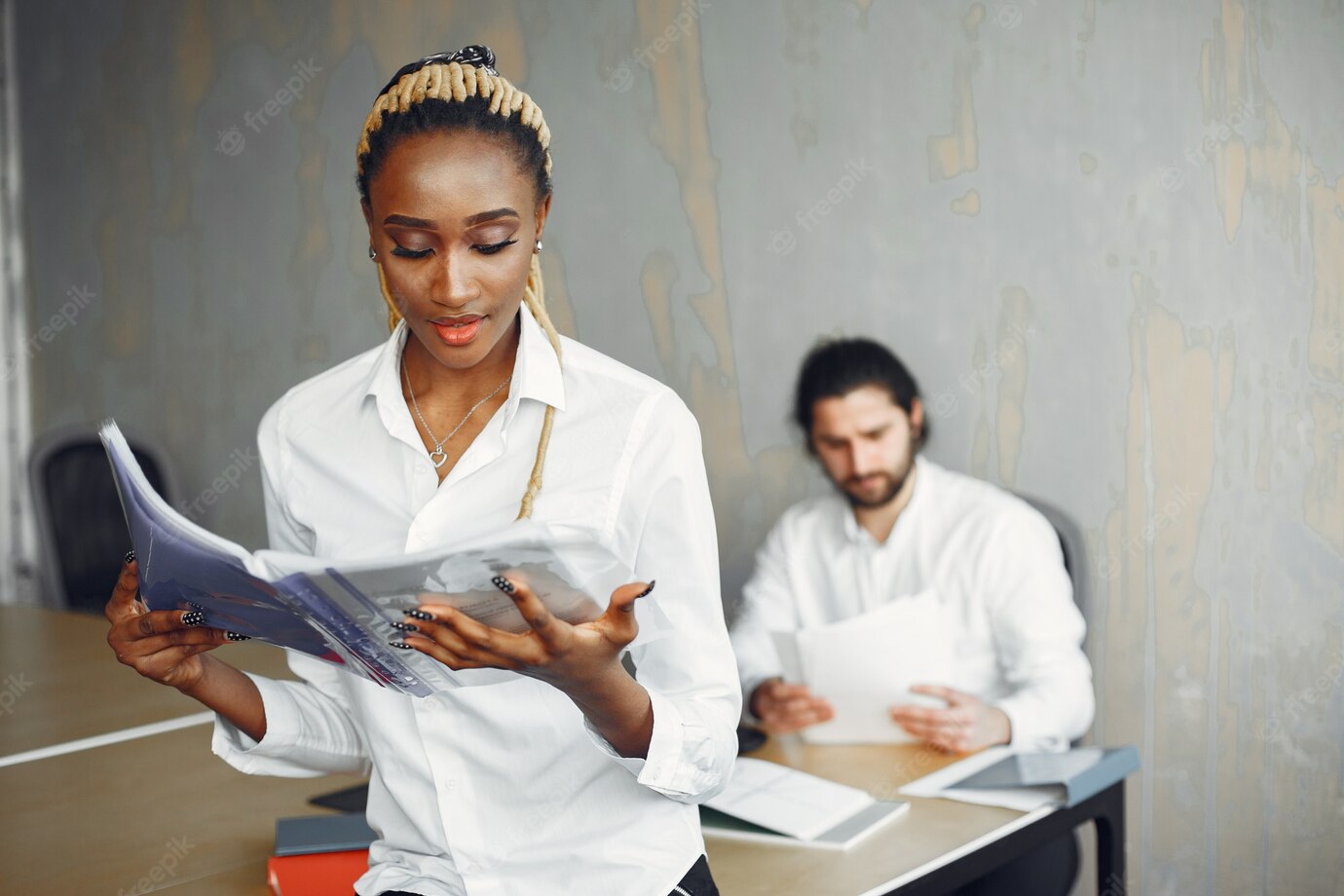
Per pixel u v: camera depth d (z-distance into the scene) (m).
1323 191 2.39
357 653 0.86
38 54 4.28
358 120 3.63
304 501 1.09
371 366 1.08
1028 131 2.69
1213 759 2.58
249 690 1.10
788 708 1.76
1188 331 2.54
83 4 4.14
